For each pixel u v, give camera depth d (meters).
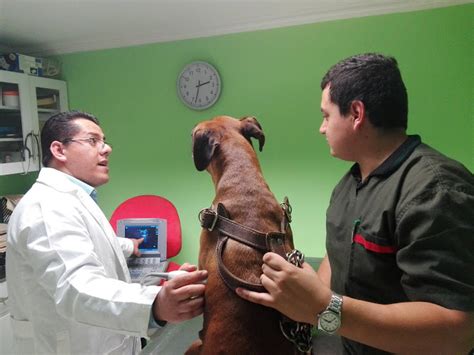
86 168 1.33
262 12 2.01
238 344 0.60
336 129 0.77
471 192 0.62
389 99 0.71
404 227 0.64
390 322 0.57
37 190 1.18
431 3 1.88
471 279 0.57
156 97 2.42
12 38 2.35
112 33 2.31
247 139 0.82
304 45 2.11
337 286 0.86
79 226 1.09
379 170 0.74
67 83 2.61
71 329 1.13
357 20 2.00
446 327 0.56
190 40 2.30
